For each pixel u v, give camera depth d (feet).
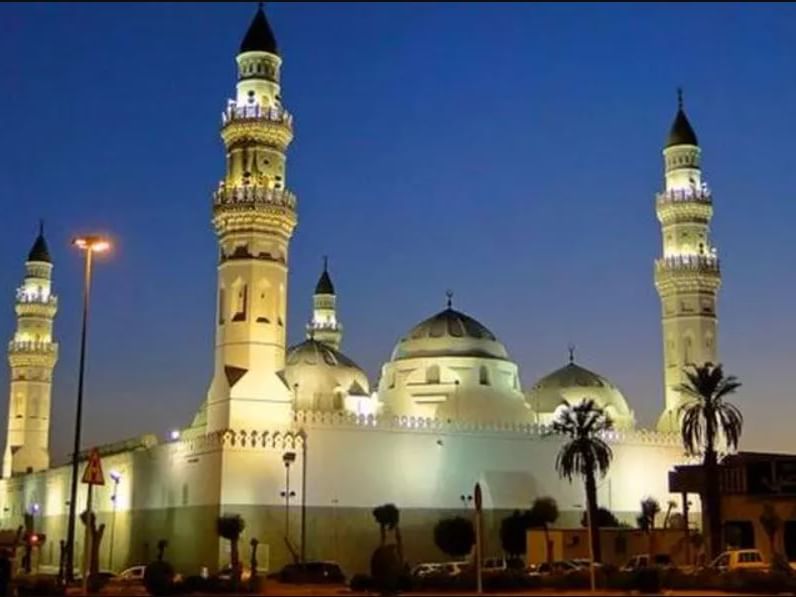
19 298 491.72
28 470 485.15
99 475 158.61
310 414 314.96
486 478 340.59
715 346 382.01
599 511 341.62
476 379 366.43
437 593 187.52
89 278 191.11
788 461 268.00
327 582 224.53
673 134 397.80
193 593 197.16
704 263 383.45
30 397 488.44
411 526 325.01
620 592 184.55
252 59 321.93
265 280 310.04
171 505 323.98
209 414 312.29
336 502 312.29
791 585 185.37
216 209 313.32
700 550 277.03
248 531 294.05
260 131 315.37
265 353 307.17
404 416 349.41
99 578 228.43
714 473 265.13
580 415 310.65
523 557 322.75
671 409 381.60
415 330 384.68
